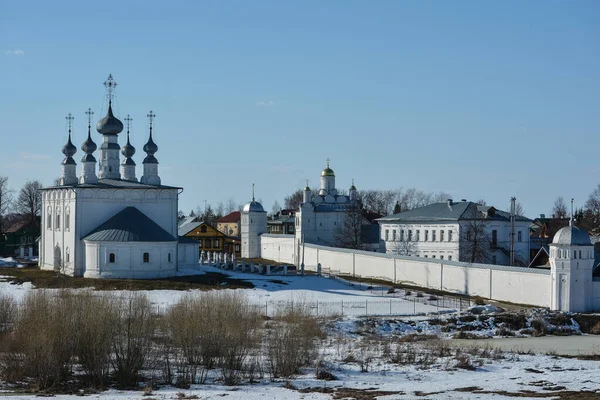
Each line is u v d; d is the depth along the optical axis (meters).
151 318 55.47
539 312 77.31
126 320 52.41
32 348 47.91
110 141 117.44
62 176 117.94
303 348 54.19
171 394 45.00
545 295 84.88
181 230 172.88
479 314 77.50
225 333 53.50
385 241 142.88
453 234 131.25
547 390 45.72
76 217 104.94
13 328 55.06
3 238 164.50
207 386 47.88
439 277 100.44
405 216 140.38
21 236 168.00
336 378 50.44
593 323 75.06
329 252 130.50
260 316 69.31
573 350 62.50
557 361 56.69
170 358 54.72
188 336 53.62
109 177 117.25
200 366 53.38
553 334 71.88
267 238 169.75
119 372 48.53
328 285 100.44
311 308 77.31
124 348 50.44
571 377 49.88
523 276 87.75
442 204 139.12
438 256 133.75
